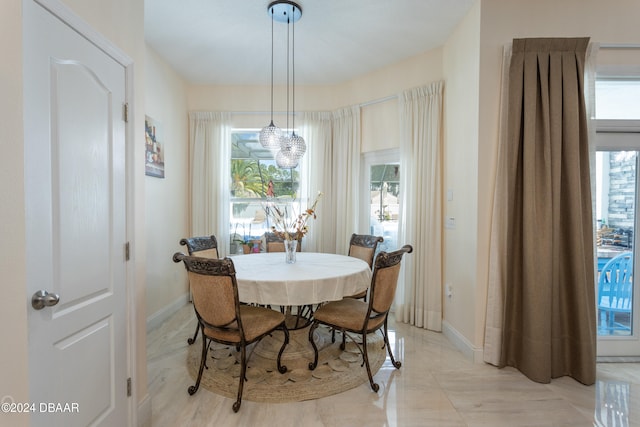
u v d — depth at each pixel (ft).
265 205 13.05
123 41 5.32
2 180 3.33
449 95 9.71
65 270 4.04
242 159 14.05
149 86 10.21
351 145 12.76
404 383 7.10
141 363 5.77
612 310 8.47
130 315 5.44
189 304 12.89
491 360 7.85
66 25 4.05
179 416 5.97
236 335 6.31
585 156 7.41
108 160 4.91
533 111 7.36
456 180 9.20
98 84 4.67
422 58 10.72
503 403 6.40
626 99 8.18
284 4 8.02
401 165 11.12
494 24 7.80
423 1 8.00
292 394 6.64
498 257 7.72
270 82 13.28
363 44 10.18
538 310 7.16
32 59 3.54
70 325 4.12
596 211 8.16
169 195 11.66
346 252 12.75
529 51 7.47
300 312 9.71
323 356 8.30
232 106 13.56
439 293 10.11
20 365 3.45
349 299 8.57
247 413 6.07
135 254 5.59
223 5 8.18
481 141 7.91
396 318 11.16
